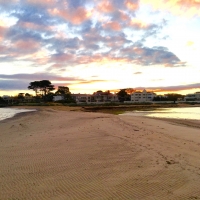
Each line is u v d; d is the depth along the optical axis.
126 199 5.18
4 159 8.56
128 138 12.42
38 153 9.42
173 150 9.55
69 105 100.31
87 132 14.98
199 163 7.67
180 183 6.00
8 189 5.79
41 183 6.15
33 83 154.38
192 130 15.91
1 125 22.25
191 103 129.50
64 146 10.70
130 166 7.45
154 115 40.69
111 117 28.62
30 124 22.11
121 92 165.00
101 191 5.59
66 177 6.58
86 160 8.26
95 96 159.88
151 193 5.45
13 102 137.50
